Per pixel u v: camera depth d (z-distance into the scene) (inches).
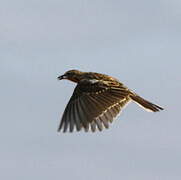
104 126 567.2
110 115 578.9
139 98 611.8
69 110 580.7
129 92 609.0
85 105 581.0
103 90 598.2
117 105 591.2
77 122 566.3
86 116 570.6
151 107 614.5
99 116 573.6
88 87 597.9
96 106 580.7
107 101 588.7
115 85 609.6
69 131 563.2
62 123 570.9
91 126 565.0
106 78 626.8
